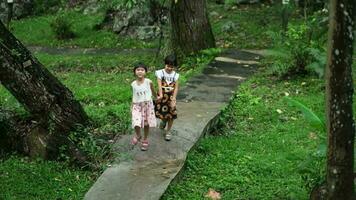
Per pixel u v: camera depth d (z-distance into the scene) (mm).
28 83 7059
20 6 18766
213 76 11219
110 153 6980
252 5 17234
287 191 6223
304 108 5965
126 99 9953
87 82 11773
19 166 6777
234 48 14133
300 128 8398
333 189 4859
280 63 11164
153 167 6602
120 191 5961
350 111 4672
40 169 6672
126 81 11742
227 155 7309
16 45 7020
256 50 13797
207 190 6289
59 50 15680
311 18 12766
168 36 13055
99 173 6605
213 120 8328
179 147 7160
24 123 7426
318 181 5539
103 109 8797
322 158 5867
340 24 4465
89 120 7859
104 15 17125
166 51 12961
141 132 7512
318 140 7863
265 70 11703
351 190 4879
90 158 6855
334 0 4449
